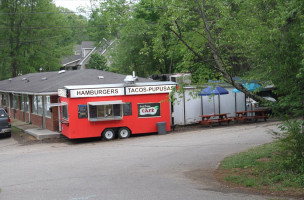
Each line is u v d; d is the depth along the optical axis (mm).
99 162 14344
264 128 21641
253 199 8234
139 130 22312
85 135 21078
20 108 33438
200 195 8750
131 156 15406
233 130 22016
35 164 14617
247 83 13406
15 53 48344
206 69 12875
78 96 20781
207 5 12602
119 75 27719
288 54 9562
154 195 8914
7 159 16375
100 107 21266
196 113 26109
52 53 50938
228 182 10055
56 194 9414
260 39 9859
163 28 12711
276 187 9023
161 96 22766
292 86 9695
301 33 9305
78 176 11773
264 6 11656
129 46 35125
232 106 27234
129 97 21984
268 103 10523
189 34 12883
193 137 20312
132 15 15742
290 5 9648
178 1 11734
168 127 23031
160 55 13508
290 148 10031
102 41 38844
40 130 25125
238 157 13188
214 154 14648
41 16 47938
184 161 13625
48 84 25906
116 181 10758
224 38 12570
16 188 10344
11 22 47750
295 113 10188
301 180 9133
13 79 41469
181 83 13023
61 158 15906
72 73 28438
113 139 21781
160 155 15227
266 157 12531
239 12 12531
